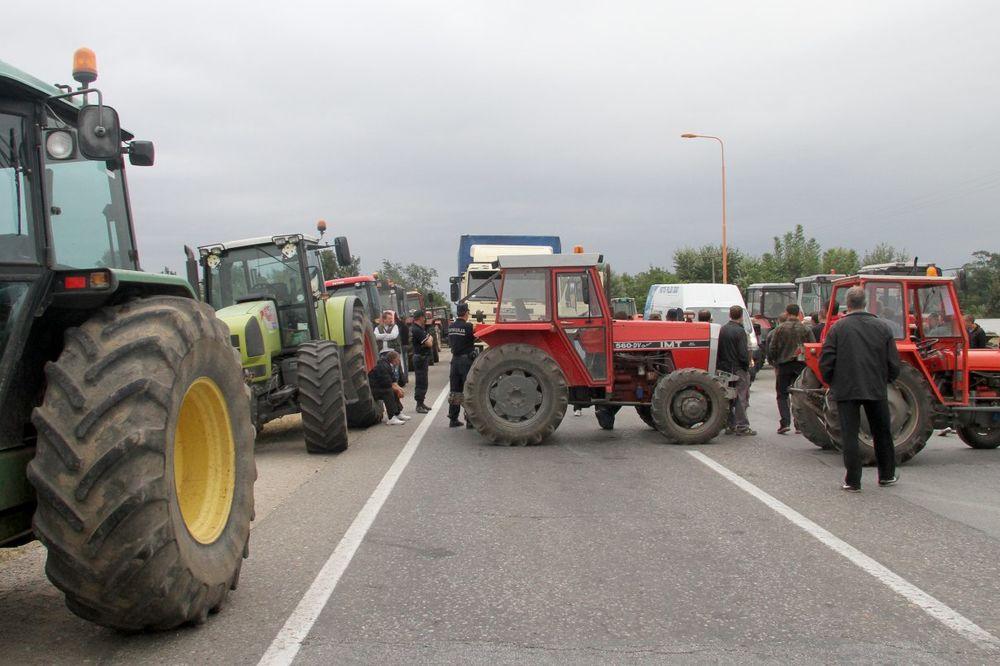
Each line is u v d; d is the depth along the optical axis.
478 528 6.05
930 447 10.14
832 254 58.31
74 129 4.27
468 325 12.10
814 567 5.00
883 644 3.78
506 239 21.50
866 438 8.77
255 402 9.56
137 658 3.67
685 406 10.36
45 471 3.40
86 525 3.39
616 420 13.12
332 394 9.72
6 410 3.62
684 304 22.31
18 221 3.78
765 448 9.99
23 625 4.11
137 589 3.53
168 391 3.65
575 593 4.55
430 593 4.57
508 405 10.31
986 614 4.18
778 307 28.36
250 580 4.85
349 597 4.50
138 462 3.47
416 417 13.66
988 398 9.44
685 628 4.00
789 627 4.00
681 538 5.71
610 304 10.98
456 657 3.65
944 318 9.34
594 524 6.15
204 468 4.35
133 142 4.70
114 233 4.62
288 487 7.87
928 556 5.23
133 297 4.27
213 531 4.20
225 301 10.86
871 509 6.59
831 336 7.39
